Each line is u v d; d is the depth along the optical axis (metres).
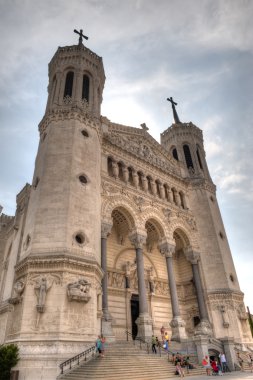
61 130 31.36
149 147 45.06
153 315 35.75
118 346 23.97
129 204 34.94
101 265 28.50
